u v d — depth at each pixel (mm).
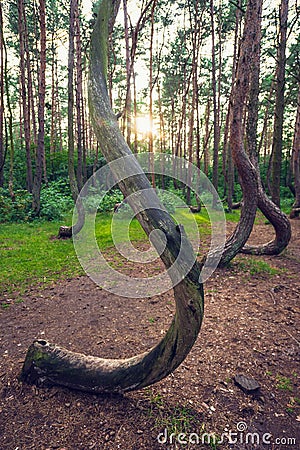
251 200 4176
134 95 12258
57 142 23672
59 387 1891
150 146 8883
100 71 1192
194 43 11398
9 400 1825
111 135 1121
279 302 3264
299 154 10055
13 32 13750
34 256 5086
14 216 8477
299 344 2449
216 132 11188
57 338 2609
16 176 13594
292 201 13242
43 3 7805
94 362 1813
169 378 2018
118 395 1824
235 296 3422
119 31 12961
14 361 2246
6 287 3779
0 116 10375
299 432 1629
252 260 4727
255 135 4918
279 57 5926
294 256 5098
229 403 1812
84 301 3391
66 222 8430
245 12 3779
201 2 11664
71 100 6402
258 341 2494
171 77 17422
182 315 1286
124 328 2764
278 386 1968
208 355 2291
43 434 1586
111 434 1583
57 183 12570
